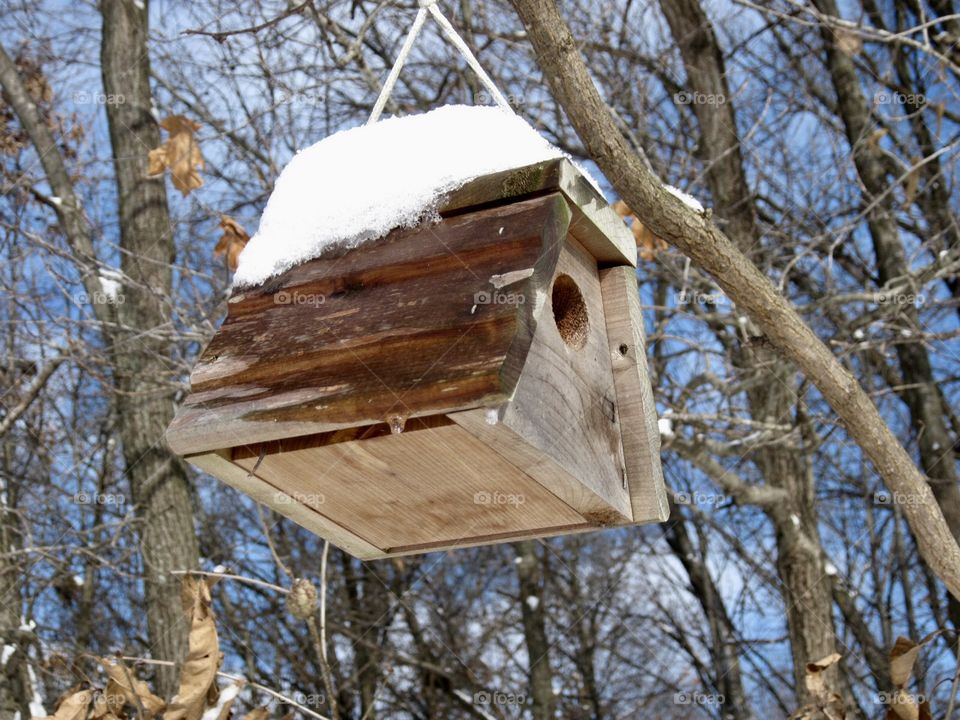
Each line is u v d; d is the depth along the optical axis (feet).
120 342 22.50
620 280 8.93
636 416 8.57
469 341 6.81
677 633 37.70
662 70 28.76
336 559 36.14
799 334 9.27
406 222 7.86
